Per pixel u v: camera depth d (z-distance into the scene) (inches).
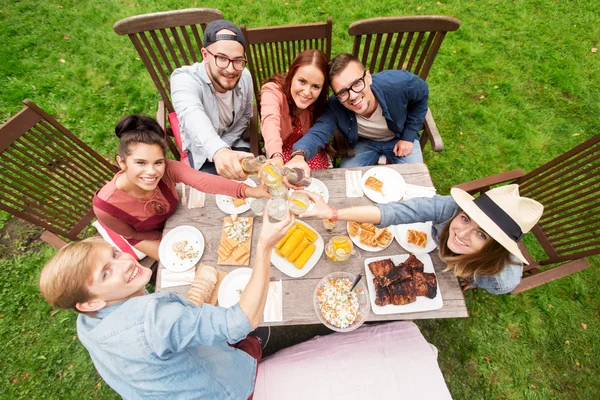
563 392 89.0
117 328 39.5
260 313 42.6
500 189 55.6
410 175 77.7
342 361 68.8
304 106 81.1
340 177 77.4
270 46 91.5
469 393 89.2
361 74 75.1
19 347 93.8
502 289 66.0
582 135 123.5
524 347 93.7
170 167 70.4
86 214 83.2
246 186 70.2
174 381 42.3
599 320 96.2
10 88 130.5
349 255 66.5
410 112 90.7
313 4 151.1
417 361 68.1
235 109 90.5
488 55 139.3
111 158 121.6
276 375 68.1
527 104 129.7
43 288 41.9
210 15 88.2
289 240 65.1
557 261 73.6
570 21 146.6
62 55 139.3
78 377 91.0
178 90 77.9
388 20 85.7
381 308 62.6
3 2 150.1
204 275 63.9
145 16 84.4
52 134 73.2
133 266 47.3
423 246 67.8
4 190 68.7
